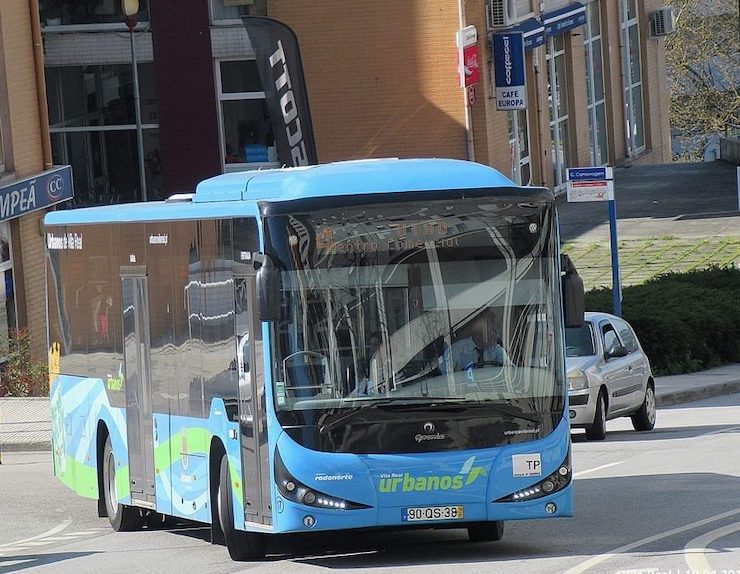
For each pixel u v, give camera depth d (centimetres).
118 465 3897
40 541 3841
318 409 2964
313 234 3012
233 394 3162
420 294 3025
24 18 7681
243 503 3123
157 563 3259
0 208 7131
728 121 16988
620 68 12912
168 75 9544
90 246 4059
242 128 9594
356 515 2955
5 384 7069
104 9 9506
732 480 4012
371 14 9725
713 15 16712
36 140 7725
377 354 2995
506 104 9856
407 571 2917
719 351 8050
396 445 2967
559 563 2906
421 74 9700
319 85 9812
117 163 9569
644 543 3102
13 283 7444
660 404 6756
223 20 9544
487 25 9831
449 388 2994
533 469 3000
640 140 13488
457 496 2975
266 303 2917
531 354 3041
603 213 10644
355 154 9825
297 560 3175
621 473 4312
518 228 3072
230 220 3170
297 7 9756
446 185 3083
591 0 12462
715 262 8975
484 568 2894
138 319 3722
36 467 5444
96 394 4056
